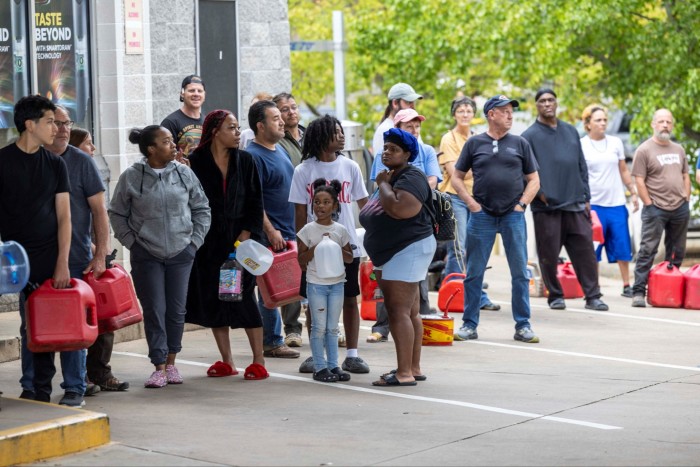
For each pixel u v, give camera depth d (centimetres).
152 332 1586
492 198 1967
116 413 1439
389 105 2027
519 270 1989
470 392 1586
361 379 1666
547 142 2267
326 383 1634
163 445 1290
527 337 1986
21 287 1323
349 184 1712
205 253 1634
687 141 3191
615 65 3238
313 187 1688
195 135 1977
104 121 2161
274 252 1720
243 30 2447
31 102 1368
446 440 1323
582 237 2317
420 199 1566
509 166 1967
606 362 1825
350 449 1279
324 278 1627
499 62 3644
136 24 2180
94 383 1553
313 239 1634
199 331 2072
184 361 1792
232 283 1612
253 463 1222
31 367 1432
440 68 3697
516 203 1972
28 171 1375
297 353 1828
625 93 3228
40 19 2056
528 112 3988
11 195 1373
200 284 1639
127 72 2173
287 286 1714
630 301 2483
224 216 1625
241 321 1644
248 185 1644
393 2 3712
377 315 1973
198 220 1586
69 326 1369
